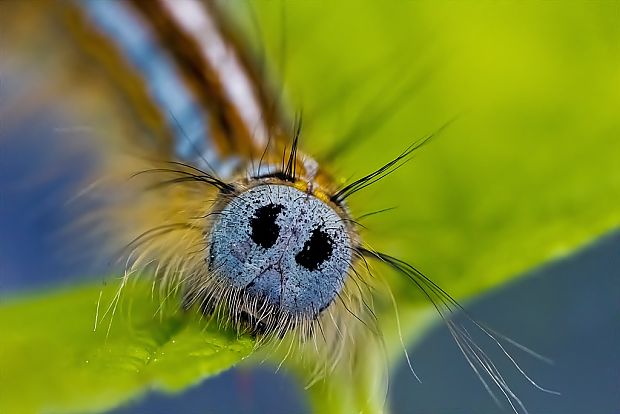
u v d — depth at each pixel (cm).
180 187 8
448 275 8
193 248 8
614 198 8
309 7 8
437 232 8
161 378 8
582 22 8
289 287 8
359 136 8
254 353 8
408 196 8
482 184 8
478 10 8
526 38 8
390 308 8
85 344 8
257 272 8
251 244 8
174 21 9
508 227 8
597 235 8
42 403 8
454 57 8
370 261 8
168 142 9
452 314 8
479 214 8
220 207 8
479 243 8
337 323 8
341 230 8
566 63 8
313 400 8
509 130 8
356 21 8
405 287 8
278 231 8
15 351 8
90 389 8
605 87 8
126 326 8
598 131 8
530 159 8
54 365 8
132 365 8
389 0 8
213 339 8
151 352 8
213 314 8
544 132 8
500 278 8
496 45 8
